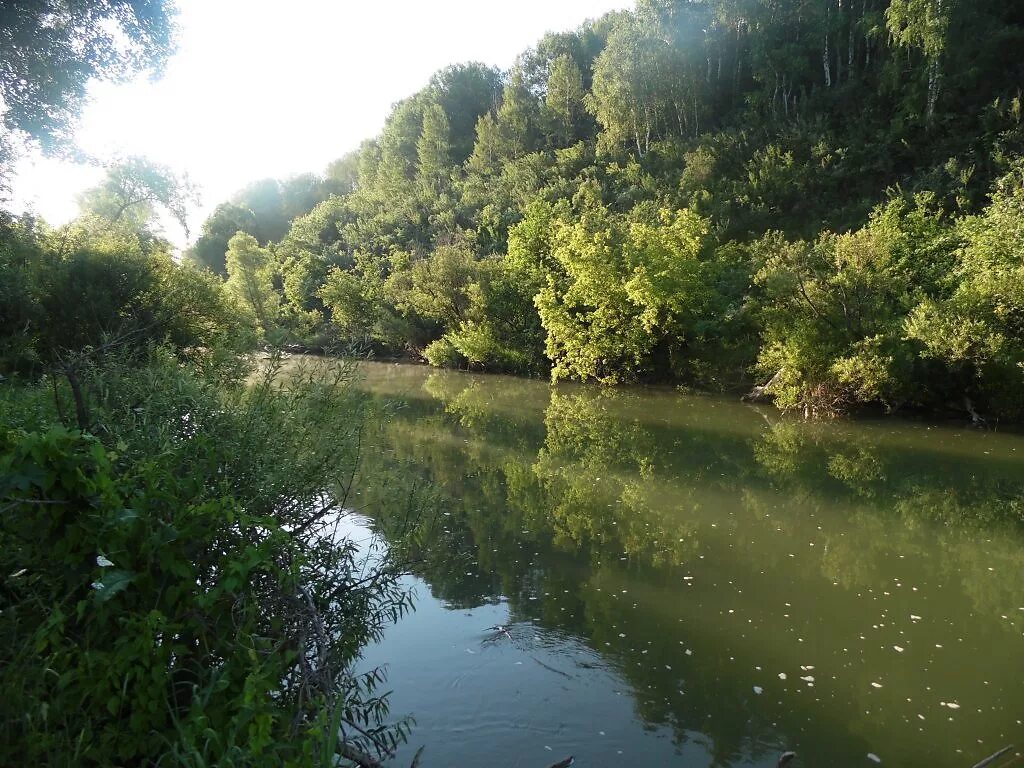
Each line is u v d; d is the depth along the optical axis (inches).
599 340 1062.4
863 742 206.2
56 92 402.0
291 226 3585.1
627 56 2288.4
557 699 225.8
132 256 673.0
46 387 215.0
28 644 115.0
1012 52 1462.8
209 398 198.1
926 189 1219.2
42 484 113.0
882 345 741.3
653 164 2042.3
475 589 312.3
